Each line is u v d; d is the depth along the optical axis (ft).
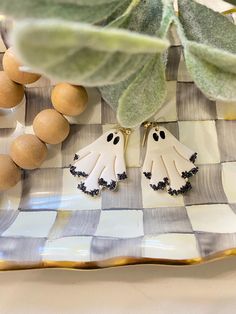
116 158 0.54
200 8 0.41
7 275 0.48
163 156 0.53
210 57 0.34
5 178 0.51
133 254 0.41
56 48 0.25
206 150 0.54
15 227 0.49
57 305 0.46
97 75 0.29
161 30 0.37
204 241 0.42
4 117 0.55
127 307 0.46
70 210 0.53
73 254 0.42
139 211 0.51
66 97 0.50
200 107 0.55
